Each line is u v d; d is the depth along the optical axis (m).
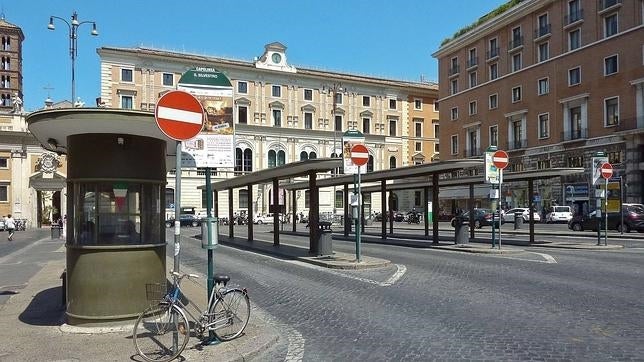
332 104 79.94
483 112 65.81
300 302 10.44
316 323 8.57
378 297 10.62
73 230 7.86
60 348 6.77
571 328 7.69
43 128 7.77
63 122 7.23
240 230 45.19
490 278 12.69
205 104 7.85
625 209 32.47
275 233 24.02
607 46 48.47
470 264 15.65
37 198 61.84
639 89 45.41
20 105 63.75
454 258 17.58
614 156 47.53
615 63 47.84
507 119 61.66
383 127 83.69
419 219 60.50
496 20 62.19
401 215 66.00
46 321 8.46
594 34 49.91
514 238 28.28
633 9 45.94
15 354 6.54
